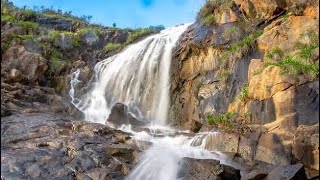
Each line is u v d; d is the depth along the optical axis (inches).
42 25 940.6
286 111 423.8
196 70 647.1
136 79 738.8
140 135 512.7
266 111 450.3
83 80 775.1
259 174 360.5
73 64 816.3
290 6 532.1
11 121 513.7
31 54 749.3
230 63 575.8
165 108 672.4
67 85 759.7
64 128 502.3
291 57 462.3
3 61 732.0
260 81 469.4
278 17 568.1
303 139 383.6
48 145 444.8
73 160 408.5
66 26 958.4
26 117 540.7
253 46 547.5
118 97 746.8
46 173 389.1
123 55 810.8
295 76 430.6
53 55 831.1
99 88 778.8
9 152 421.7
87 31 918.4
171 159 406.0
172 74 682.2
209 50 628.1
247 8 605.6
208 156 427.5
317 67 423.2
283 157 396.5
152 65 725.9
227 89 557.0
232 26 625.0
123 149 429.1
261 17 590.6
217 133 461.1
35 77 733.9
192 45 652.1
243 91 502.6
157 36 805.2
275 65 458.3
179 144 482.9
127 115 622.8
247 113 479.2
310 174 369.1
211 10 719.1
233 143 438.9
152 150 436.1
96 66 828.0
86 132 490.0
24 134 470.3
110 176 386.0
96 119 663.8
